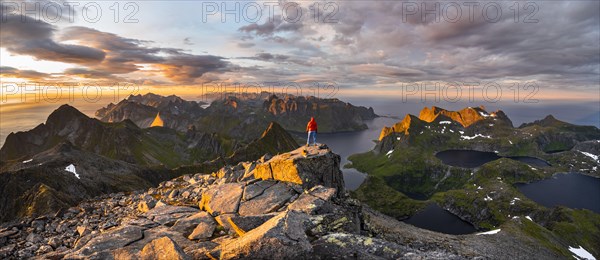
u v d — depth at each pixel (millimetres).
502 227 138875
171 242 17875
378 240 17891
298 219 20016
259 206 26641
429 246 39469
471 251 50000
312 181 31016
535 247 98750
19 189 164625
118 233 22406
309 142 38062
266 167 33625
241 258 16797
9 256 22703
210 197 29312
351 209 27391
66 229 27703
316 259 16562
